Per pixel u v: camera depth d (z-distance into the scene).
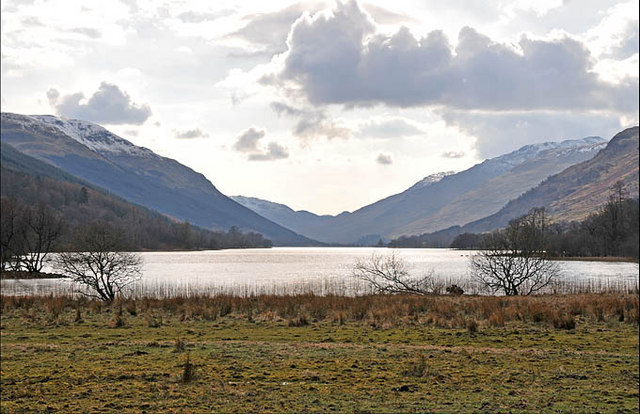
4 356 20.94
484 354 21.62
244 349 22.41
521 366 19.53
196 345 23.42
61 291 62.66
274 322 32.38
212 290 62.84
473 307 36.44
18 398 15.43
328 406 14.66
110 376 17.70
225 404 14.82
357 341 25.67
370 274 89.12
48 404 14.86
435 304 38.09
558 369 18.98
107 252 48.69
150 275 97.94
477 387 16.64
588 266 120.62
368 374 18.17
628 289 56.19
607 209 157.00
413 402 15.04
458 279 76.31
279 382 17.08
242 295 54.81
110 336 27.09
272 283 76.81
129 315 35.66
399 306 36.94
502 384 17.02
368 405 14.75
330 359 20.45
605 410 14.47
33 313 35.34
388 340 25.91
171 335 27.55
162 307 39.22
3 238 99.75
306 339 26.28
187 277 91.88
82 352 21.75
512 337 26.58
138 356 20.98
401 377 17.78
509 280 53.00
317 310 34.97
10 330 29.12
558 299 41.97
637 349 23.53
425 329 29.25
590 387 16.73
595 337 26.55
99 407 14.57
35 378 17.53
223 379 17.45
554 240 146.38
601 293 49.22
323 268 126.62
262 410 14.34
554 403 15.05
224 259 192.25
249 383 16.94
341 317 32.28
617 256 150.12
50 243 99.12
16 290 65.38
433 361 20.28
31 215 105.00
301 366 19.28
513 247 53.31
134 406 14.66
